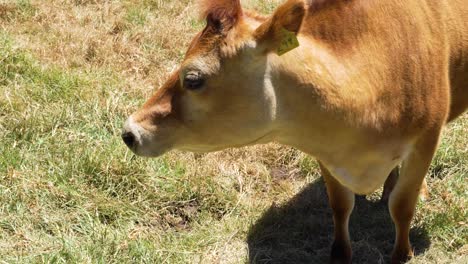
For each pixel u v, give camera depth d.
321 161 2.94
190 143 2.79
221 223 3.43
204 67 2.65
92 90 4.08
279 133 2.78
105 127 3.85
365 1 2.83
